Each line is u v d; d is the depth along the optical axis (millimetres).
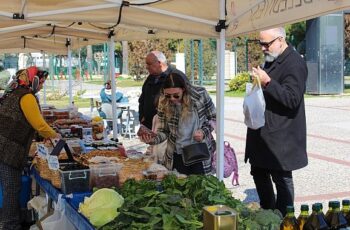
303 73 4070
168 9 3922
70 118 7621
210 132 4469
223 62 4070
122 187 3318
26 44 8953
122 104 11391
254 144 4258
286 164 4094
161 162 4527
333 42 22375
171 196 2736
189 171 4387
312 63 22719
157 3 3867
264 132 4152
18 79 4727
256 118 3941
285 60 4098
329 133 11500
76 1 3699
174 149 4445
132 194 2998
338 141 10445
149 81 5727
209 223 2307
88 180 3588
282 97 3932
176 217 2510
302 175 7598
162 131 4527
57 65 36031
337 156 8945
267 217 2635
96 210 2889
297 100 3990
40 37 8547
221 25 3969
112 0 3699
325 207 5879
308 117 14406
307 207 2525
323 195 6469
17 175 4742
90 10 3713
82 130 5773
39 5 3662
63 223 3480
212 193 2820
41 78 4832
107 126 11195
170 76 4395
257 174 4410
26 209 5117
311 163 8406
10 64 28094
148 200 2768
